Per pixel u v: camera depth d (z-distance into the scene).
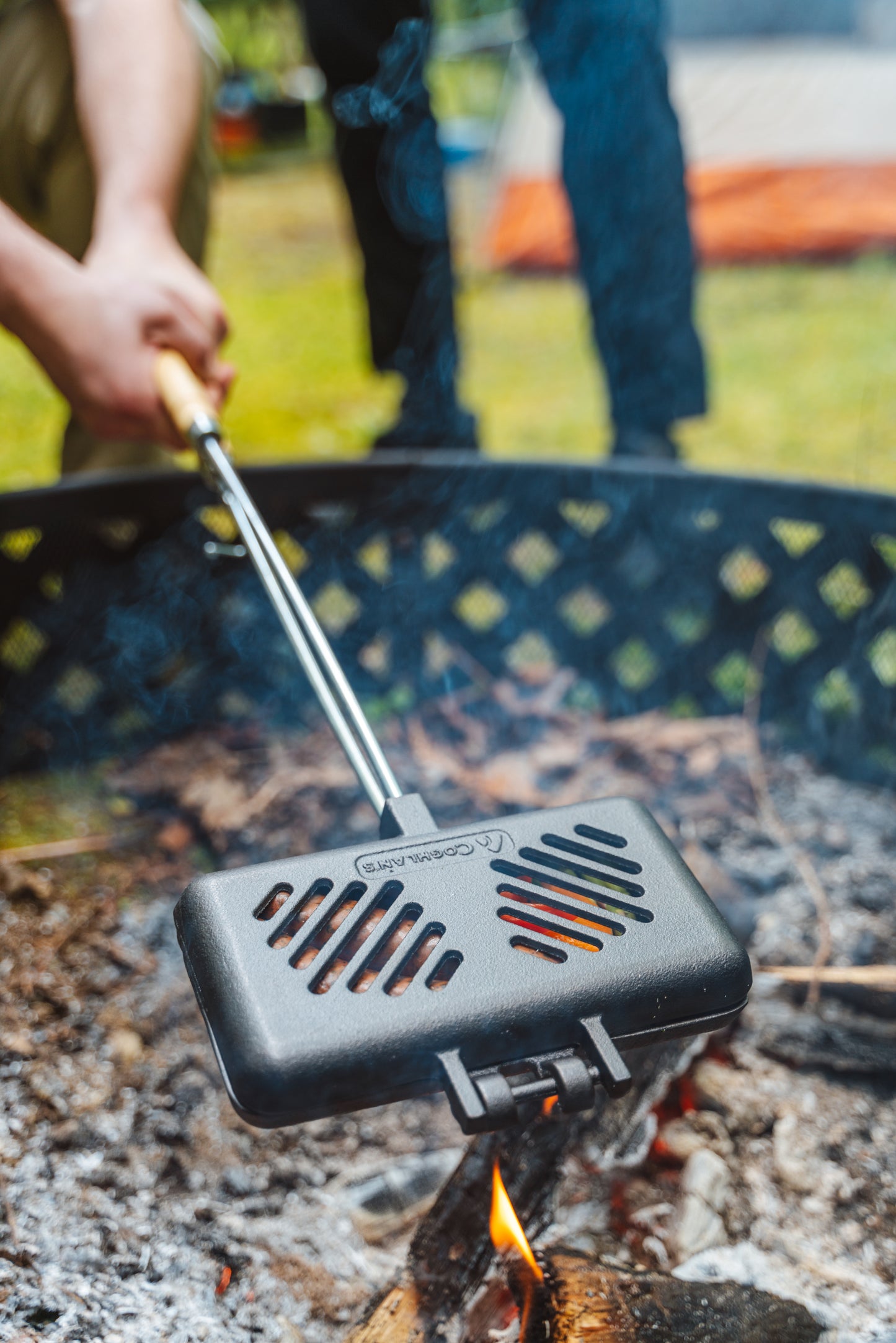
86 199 1.64
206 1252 1.02
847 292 4.05
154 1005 1.19
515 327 3.96
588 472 1.54
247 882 0.87
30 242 1.26
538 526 1.61
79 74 1.40
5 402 3.34
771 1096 1.11
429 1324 0.96
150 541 1.54
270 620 1.61
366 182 2.24
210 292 1.31
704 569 1.54
